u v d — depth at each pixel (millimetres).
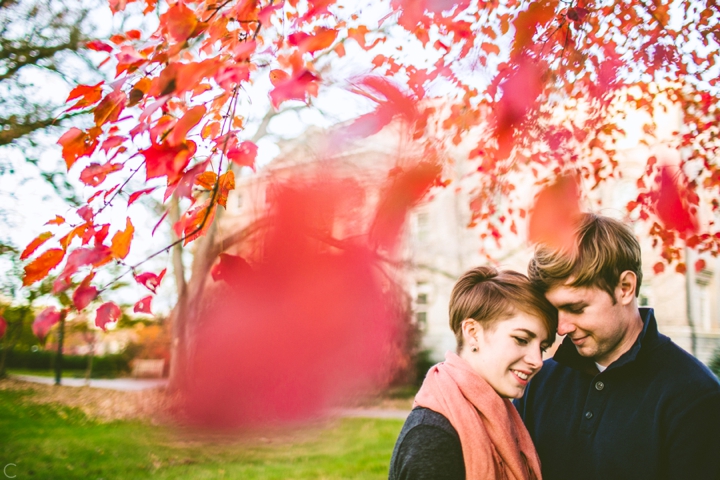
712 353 11227
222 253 1595
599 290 1225
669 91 2791
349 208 1728
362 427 7016
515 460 1146
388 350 4238
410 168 1782
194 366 4480
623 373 1310
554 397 1500
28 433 7332
